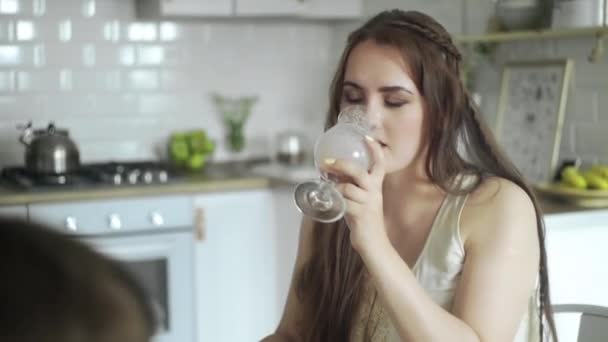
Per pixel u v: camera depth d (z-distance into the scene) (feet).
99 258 1.38
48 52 12.49
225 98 13.74
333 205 3.89
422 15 4.65
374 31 4.53
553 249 8.60
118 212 10.89
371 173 4.01
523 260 4.40
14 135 12.37
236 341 11.97
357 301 4.78
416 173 4.75
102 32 12.80
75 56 12.66
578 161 9.95
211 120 13.67
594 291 8.84
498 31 10.41
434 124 4.60
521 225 4.46
